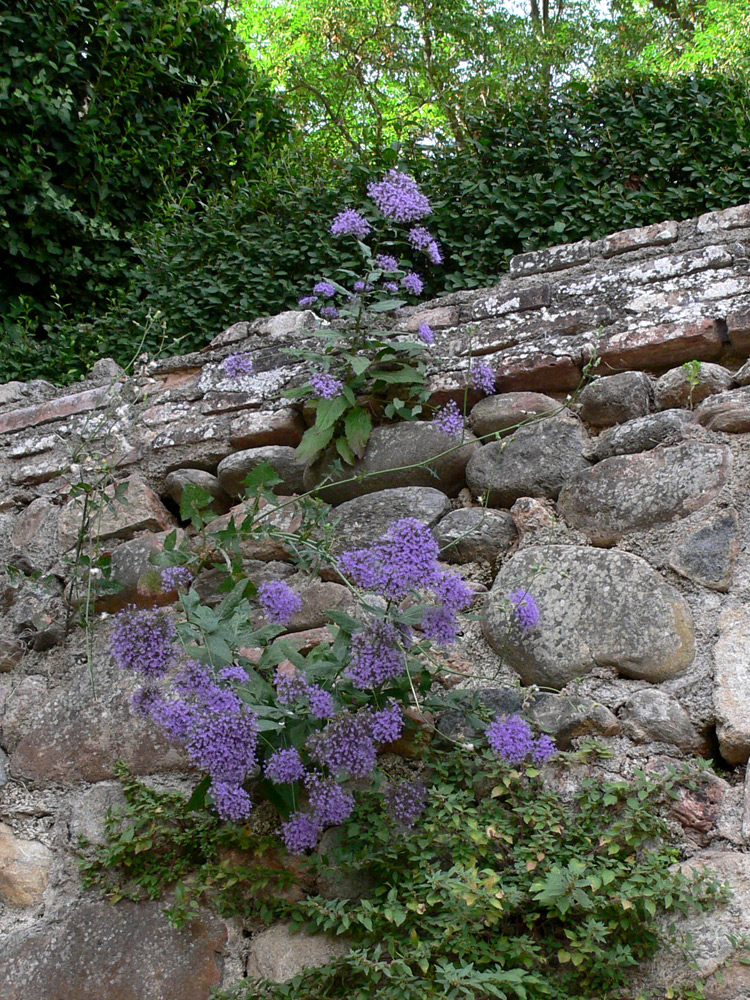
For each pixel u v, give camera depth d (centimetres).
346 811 197
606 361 256
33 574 280
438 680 235
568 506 244
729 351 246
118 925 227
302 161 558
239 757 196
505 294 282
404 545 212
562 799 206
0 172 539
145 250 501
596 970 180
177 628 217
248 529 248
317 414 273
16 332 516
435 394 275
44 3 564
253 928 220
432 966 189
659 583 219
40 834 252
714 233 262
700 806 193
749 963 171
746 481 224
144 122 609
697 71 442
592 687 217
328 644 233
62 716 266
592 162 411
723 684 202
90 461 314
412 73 1072
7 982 225
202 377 318
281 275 432
